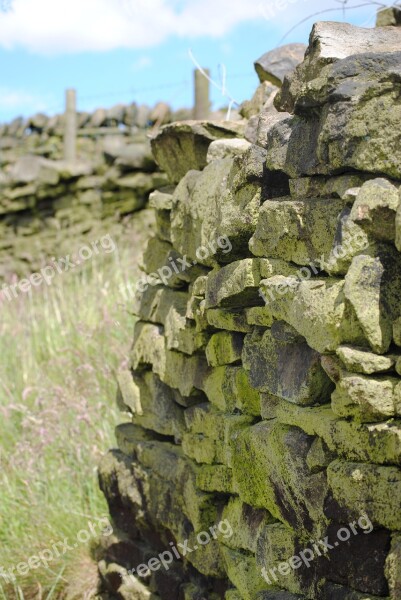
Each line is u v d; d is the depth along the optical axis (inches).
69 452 202.7
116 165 358.0
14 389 246.7
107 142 400.2
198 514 122.3
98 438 206.4
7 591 169.8
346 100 87.1
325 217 92.3
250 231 107.3
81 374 227.1
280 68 148.6
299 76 104.0
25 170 394.6
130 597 144.9
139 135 413.7
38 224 397.4
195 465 127.5
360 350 84.0
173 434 138.9
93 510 183.0
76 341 265.4
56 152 465.7
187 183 127.7
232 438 110.6
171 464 134.2
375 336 82.4
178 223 130.0
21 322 292.7
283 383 98.7
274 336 99.0
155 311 142.6
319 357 92.7
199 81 329.7
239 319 110.7
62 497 189.5
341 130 87.4
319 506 92.6
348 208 87.4
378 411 82.1
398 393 81.2
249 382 107.7
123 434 154.6
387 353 83.5
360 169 86.2
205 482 120.9
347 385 83.7
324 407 93.9
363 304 82.7
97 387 220.2
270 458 100.7
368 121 84.9
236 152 121.3
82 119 436.1
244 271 104.7
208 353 120.0
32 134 483.8
